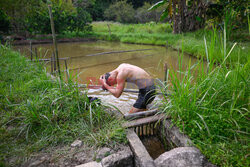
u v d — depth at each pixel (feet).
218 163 5.38
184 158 5.45
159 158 5.52
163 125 7.13
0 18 41.42
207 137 6.32
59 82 8.80
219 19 37.55
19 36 45.47
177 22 42.11
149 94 9.14
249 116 7.09
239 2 31.22
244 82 7.13
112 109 8.67
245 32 28.58
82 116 7.66
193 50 24.86
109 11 100.12
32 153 5.95
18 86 10.59
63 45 40.04
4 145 6.20
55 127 6.98
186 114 7.23
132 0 127.65
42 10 48.14
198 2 40.06
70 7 56.90
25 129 6.97
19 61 15.56
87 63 21.65
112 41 49.42
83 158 5.80
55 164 5.56
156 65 19.70
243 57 14.89
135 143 6.19
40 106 7.84
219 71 8.42
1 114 7.89
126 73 8.91
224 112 7.17
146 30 58.59
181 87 7.37
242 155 5.54
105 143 6.34
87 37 54.49
